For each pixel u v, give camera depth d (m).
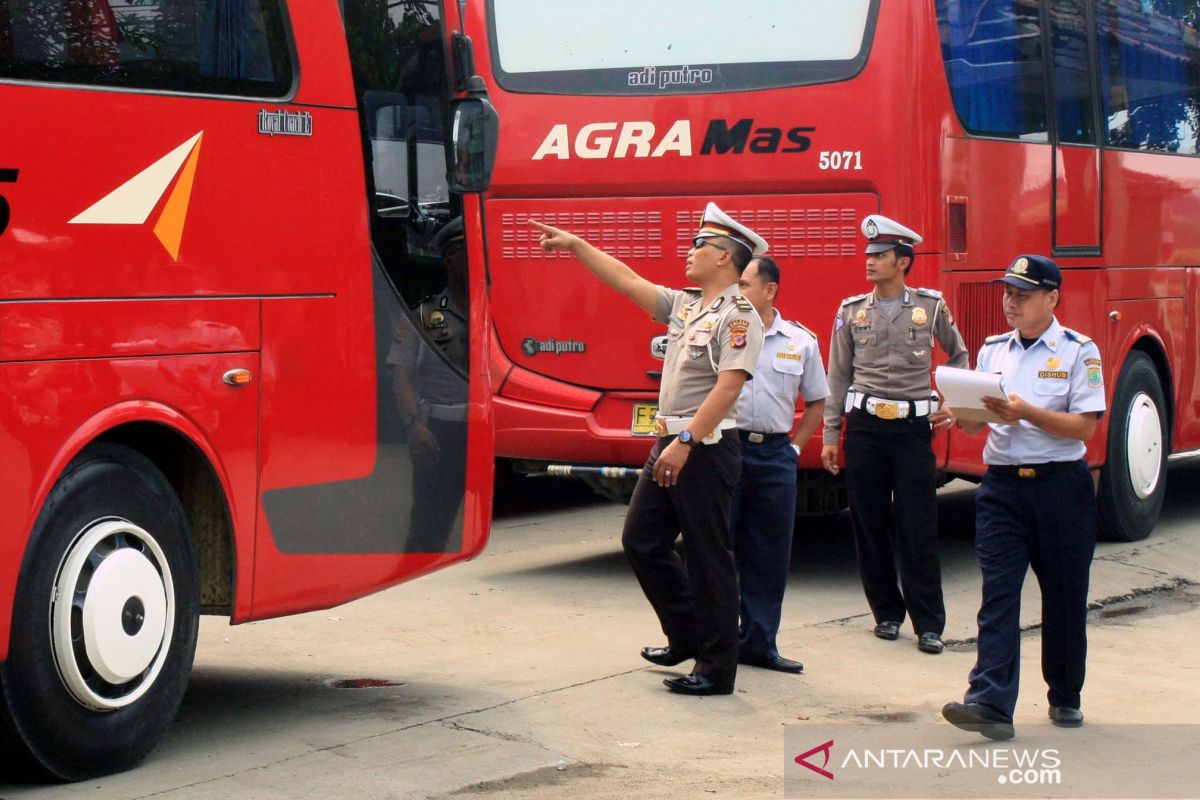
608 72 9.28
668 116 9.17
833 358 8.00
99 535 5.23
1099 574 9.77
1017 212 9.72
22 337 4.95
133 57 5.33
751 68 9.04
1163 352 11.40
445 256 6.68
